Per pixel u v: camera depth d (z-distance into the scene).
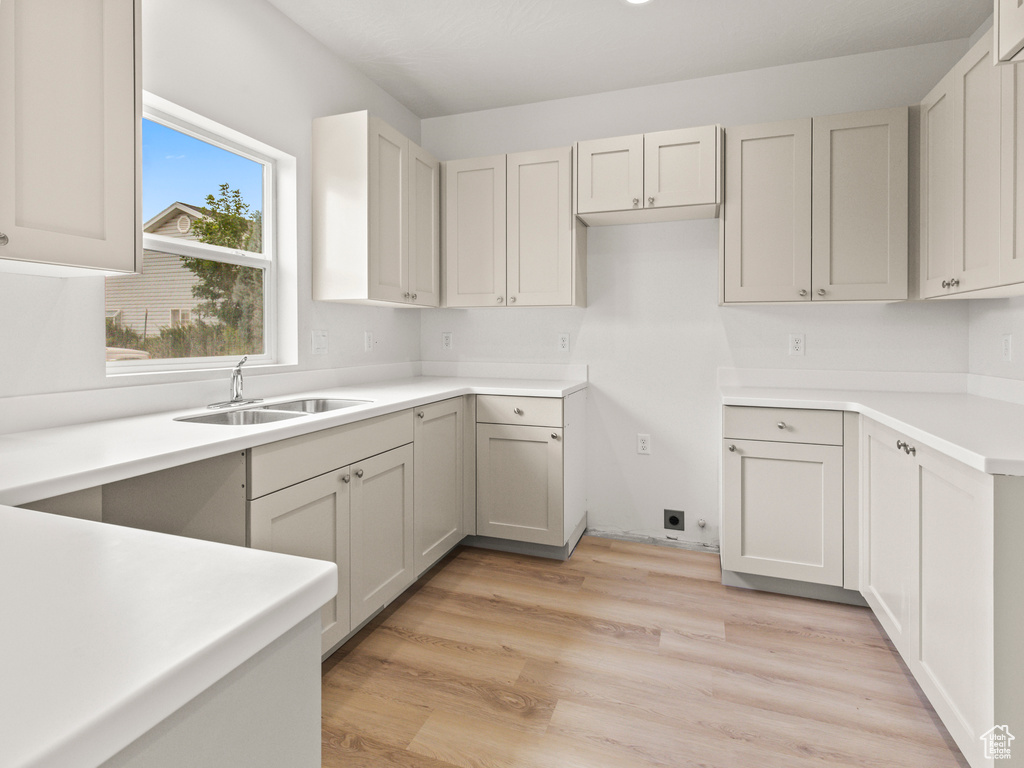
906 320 2.64
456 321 3.46
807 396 2.42
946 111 2.05
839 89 2.72
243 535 1.48
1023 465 1.16
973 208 1.84
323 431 1.75
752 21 2.41
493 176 2.97
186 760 0.42
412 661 1.90
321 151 2.52
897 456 1.78
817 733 1.55
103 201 1.33
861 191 2.35
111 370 1.84
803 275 2.43
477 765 1.43
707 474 3.00
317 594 0.53
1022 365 2.11
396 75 2.91
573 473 2.90
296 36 2.46
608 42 2.58
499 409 2.79
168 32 1.89
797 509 2.32
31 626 0.43
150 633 0.42
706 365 2.97
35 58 1.18
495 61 2.76
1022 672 1.18
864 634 2.08
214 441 1.36
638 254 3.07
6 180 1.13
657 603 2.33
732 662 1.90
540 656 1.93
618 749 1.49
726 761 1.44
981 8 2.30
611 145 2.70
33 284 1.54
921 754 1.46
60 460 1.16
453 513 2.72
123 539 0.64
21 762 0.28
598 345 3.16
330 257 2.51
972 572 1.29
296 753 0.53
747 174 2.51
